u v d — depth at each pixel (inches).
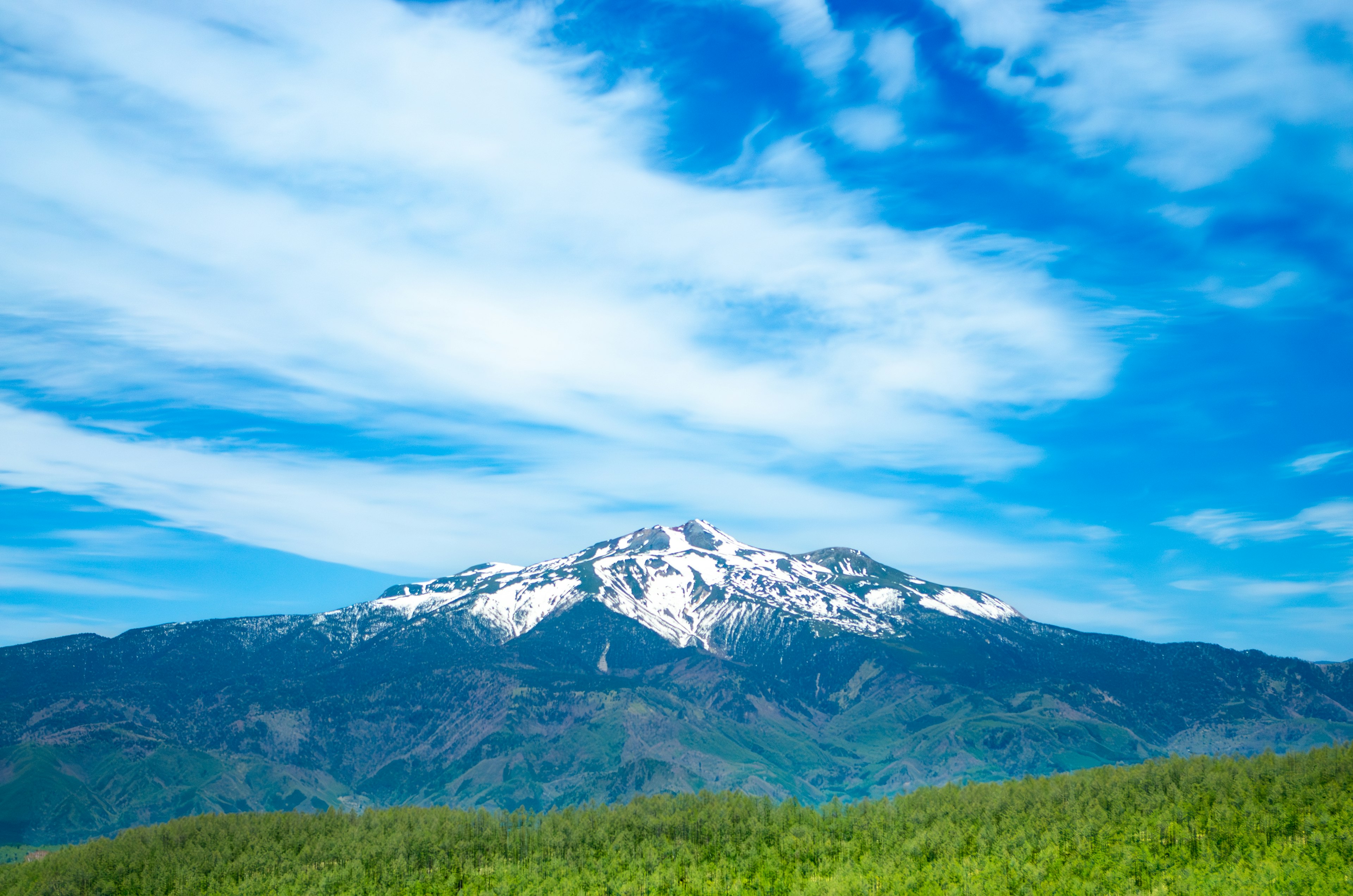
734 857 7263.8
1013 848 6456.7
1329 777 6752.0
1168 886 5565.9
